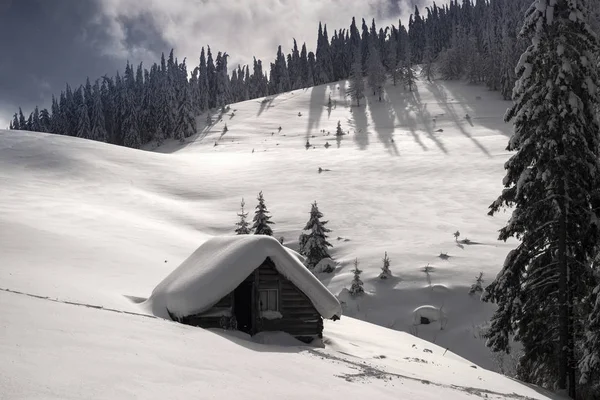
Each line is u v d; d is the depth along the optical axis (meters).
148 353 9.17
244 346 12.71
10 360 6.98
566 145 18.36
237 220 59.19
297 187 70.94
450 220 55.41
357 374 12.16
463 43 184.25
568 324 18.95
